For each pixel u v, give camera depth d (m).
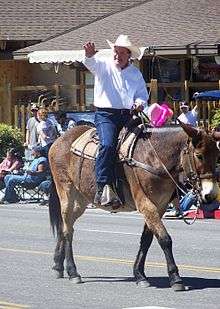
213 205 22.06
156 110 12.88
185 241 17.70
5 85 33.69
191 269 14.35
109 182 12.85
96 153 13.22
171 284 12.59
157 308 11.31
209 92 25.94
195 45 29.64
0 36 35.72
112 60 13.13
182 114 25.02
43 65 34.50
